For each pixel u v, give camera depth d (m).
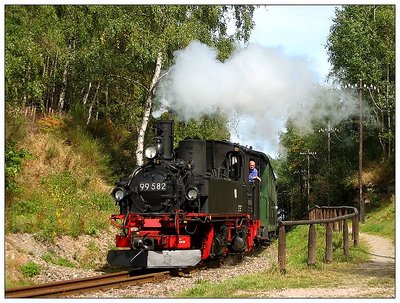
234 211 14.84
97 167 21.06
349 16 33.91
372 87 32.94
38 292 9.14
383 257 15.48
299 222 12.66
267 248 19.81
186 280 11.64
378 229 24.34
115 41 21.41
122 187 13.46
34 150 18.77
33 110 23.70
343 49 33.22
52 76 26.92
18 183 15.95
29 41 16.09
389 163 33.53
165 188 13.17
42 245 13.52
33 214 14.81
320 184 40.41
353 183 35.69
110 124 25.44
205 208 13.09
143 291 10.15
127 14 20.33
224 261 15.07
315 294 9.72
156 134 13.94
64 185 17.98
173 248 12.83
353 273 12.22
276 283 10.87
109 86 25.97
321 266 12.95
